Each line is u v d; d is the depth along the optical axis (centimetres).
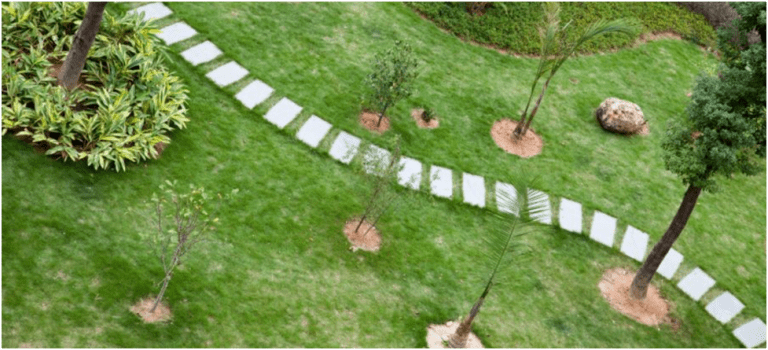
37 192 1049
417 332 1094
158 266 1027
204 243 1088
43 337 876
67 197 1064
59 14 1332
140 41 1343
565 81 1838
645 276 1288
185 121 1288
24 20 1295
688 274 1412
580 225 1423
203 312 991
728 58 1149
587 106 1778
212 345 954
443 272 1220
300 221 1202
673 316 1320
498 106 1661
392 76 1378
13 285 916
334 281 1123
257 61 1498
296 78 1498
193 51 1455
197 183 1185
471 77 1727
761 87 1087
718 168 1142
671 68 2077
